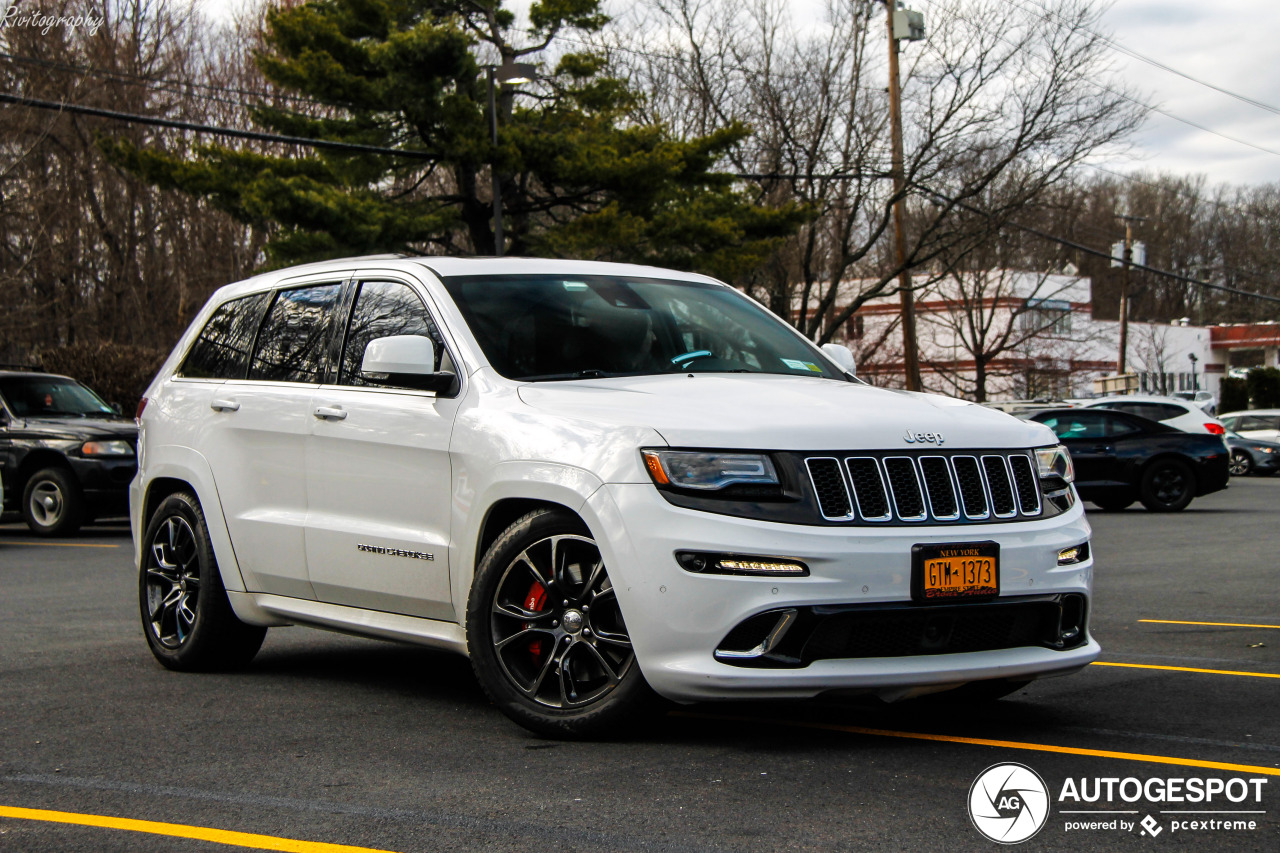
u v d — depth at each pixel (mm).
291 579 5734
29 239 30094
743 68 31578
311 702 5488
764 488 4293
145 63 34812
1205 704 5352
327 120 28062
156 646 6391
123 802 3943
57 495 15117
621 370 5266
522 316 5398
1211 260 78312
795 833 3533
